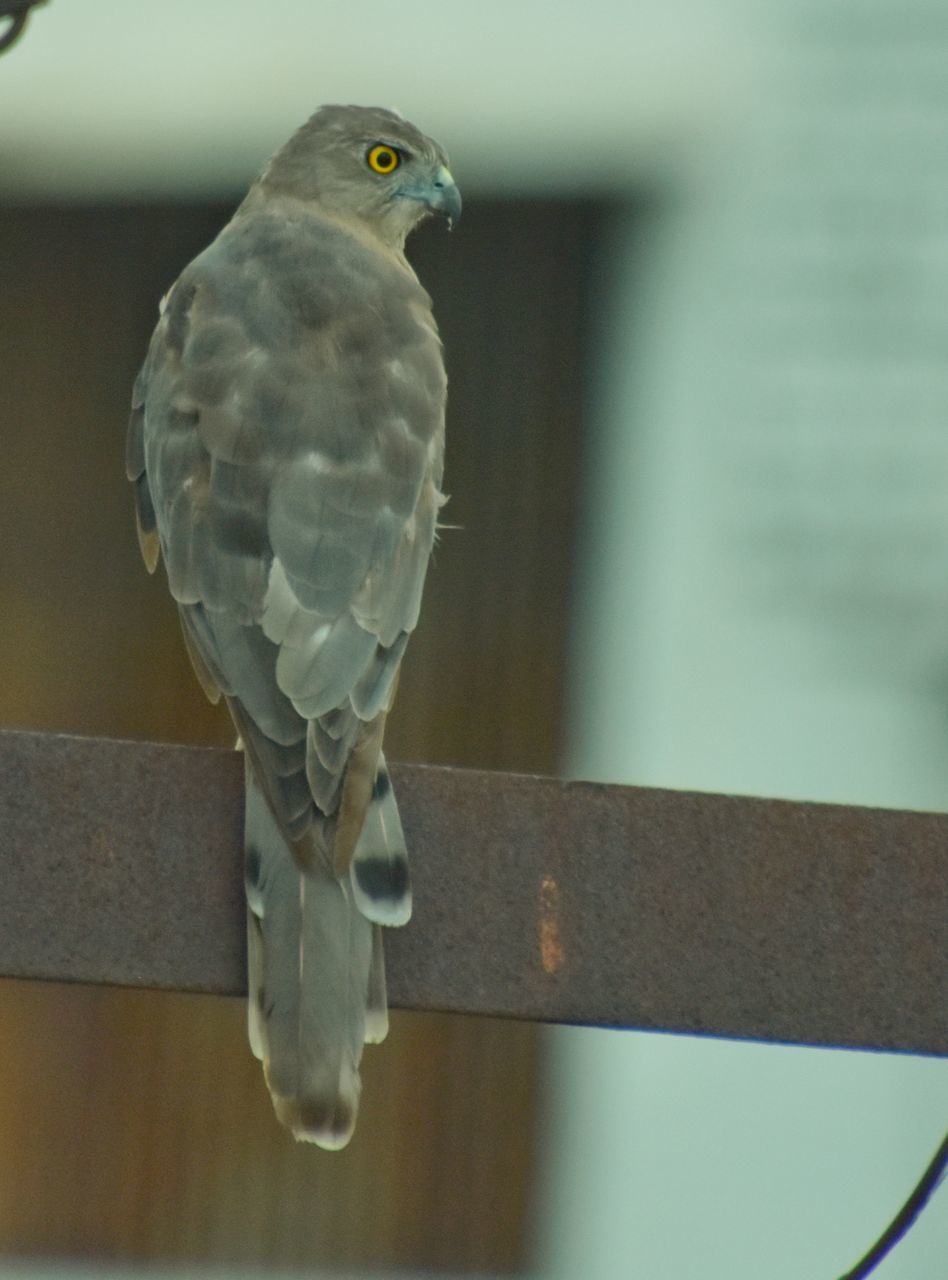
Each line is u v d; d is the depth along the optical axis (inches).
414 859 227.9
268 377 280.5
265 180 361.1
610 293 491.8
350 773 232.8
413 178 360.5
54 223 527.2
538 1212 472.4
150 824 223.9
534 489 490.0
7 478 520.7
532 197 497.0
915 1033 229.3
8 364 525.0
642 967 227.9
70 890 221.8
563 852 228.8
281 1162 482.9
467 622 488.7
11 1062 488.7
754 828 230.7
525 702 484.4
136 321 523.5
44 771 223.1
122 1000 489.7
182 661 509.4
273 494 266.7
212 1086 486.0
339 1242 479.5
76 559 516.4
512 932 227.6
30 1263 485.1
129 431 303.4
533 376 492.7
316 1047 214.7
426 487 280.7
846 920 230.1
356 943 220.5
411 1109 478.3
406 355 291.9
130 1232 485.1
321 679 251.0
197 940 222.5
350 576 262.4
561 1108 473.7
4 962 220.4
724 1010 228.2
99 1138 487.8
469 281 496.7
